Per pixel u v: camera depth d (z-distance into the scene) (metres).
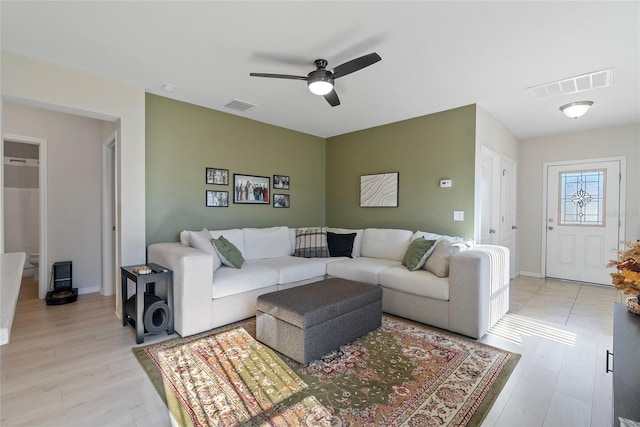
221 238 3.39
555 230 5.04
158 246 3.05
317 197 5.33
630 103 3.56
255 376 2.03
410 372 2.09
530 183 5.27
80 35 2.23
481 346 2.49
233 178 4.14
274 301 2.40
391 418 1.63
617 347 1.28
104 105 2.92
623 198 4.45
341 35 2.23
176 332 2.70
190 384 1.94
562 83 3.02
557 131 4.84
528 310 3.42
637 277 1.50
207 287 2.73
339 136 5.21
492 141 4.08
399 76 2.88
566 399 1.80
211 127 3.88
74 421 1.60
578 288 4.42
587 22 2.04
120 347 2.43
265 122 4.47
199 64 2.68
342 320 2.44
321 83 2.49
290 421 1.61
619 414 0.88
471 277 2.65
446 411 1.69
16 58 2.48
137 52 2.48
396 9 1.93
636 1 1.83
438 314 2.85
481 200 3.91
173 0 1.85
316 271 3.70
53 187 3.88
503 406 1.74
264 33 2.21
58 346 2.44
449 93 3.30
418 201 4.12
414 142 4.18
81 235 4.08
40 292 3.76
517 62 2.60
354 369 2.12
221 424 1.59
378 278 3.29
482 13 1.96
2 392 1.84
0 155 2.52
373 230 4.25
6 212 4.91
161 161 3.46
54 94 2.65
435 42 2.30
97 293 4.07
